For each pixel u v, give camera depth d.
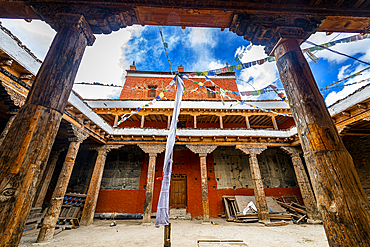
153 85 16.61
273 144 11.53
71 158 7.69
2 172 1.52
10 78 5.21
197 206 12.42
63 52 2.11
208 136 11.31
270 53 2.95
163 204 3.04
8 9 2.49
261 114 13.34
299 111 2.19
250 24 2.66
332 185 1.73
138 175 13.03
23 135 1.63
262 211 9.87
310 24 2.67
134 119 14.62
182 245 5.51
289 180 13.73
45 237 5.95
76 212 9.28
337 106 8.01
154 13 2.68
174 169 13.38
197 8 2.61
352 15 2.72
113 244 5.68
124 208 12.06
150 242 5.89
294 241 5.98
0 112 6.68
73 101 7.54
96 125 9.41
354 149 10.22
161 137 11.32
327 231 1.71
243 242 5.71
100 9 2.49
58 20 2.35
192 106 13.41
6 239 1.38
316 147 1.91
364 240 1.48
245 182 13.38
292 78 2.36
